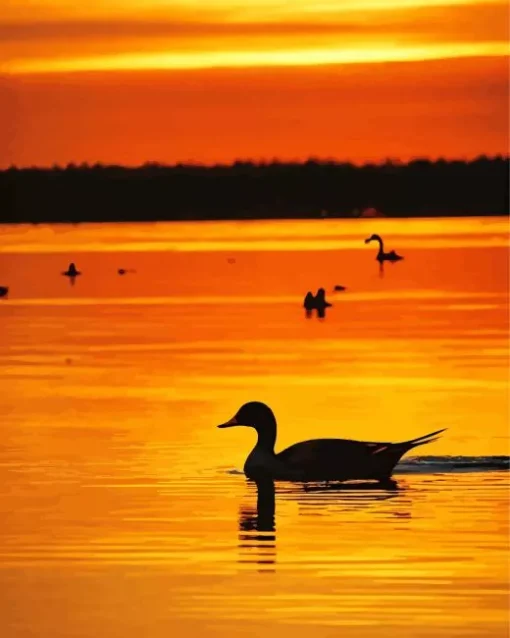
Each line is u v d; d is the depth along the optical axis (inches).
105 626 716.7
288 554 830.5
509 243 3782.0
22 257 3604.8
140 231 4923.7
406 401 1349.7
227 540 863.1
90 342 1873.8
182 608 739.4
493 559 815.1
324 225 5172.2
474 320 2087.8
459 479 1030.4
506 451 1118.4
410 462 1088.2
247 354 1727.4
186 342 1862.7
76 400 1378.0
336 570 799.7
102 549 845.2
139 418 1268.5
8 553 837.2
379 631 705.0
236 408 1322.6
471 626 712.4
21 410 1317.7
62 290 2738.7
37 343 1870.1
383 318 2149.4
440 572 794.2
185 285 2795.3
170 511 935.0
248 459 1051.9
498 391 1402.6
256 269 3149.6
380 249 3250.5
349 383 1470.2
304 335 1935.3
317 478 1034.7
